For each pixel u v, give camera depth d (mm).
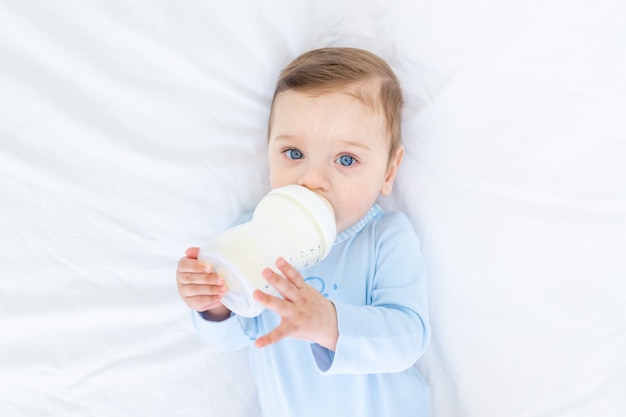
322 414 1010
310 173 913
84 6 946
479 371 1081
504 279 1055
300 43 1084
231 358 1105
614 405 1003
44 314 987
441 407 1118
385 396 1029
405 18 1061
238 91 1051
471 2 1021
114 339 1027
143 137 1007
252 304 774
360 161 947
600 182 1009
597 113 1000
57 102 957
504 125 1041
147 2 972
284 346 1026
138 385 1038
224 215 1074
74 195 986
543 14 998
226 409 1099
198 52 1012
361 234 1052
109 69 975
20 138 955
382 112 984
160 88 1005
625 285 1003
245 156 1076
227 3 1008
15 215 968
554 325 1032
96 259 1008
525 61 1019
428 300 1108
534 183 1033
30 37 934
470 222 1068
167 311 1049
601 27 982
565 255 1022
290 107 959
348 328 822
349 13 1091
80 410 1010
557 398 1030
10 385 981
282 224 809
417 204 1106
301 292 748
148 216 1025
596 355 1014
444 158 1079
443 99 1064
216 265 787
